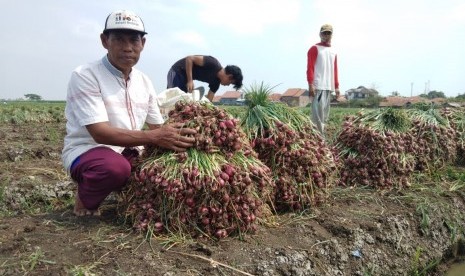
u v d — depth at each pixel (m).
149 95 1.91
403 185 2.60
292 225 1.88
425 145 2.90
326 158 2.10
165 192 1.58
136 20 1.69
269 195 1.91
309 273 1.64
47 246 1.49
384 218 2.13
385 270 1.93
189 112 1.70
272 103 2.10
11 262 1.37
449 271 2.23
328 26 3.70
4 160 3.23
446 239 2.33
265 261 1.56
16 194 2.34
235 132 1.70
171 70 3.35
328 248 1.79
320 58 3.71
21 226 1.67
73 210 1.91
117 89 1.74
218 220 1.62
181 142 1.61
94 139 1.66
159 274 1.36
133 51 1.70
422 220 2.28
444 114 3.58
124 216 1.74
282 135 1.94
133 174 1.70
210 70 3.29
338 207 2.18
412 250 2.12
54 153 3.49
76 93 1.66
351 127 2.64
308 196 2.00
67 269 1.33
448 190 2.70
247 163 1.72
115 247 1.50
